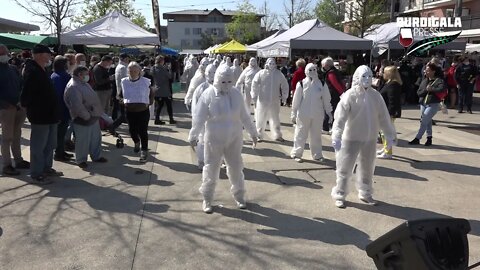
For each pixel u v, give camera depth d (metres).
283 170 6.90
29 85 5.75
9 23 11.62
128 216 4.95
